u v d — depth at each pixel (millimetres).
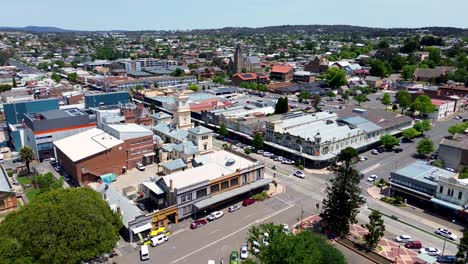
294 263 63375
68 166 126000
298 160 135500
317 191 114812
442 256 80188
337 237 89750
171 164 120750
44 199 79250
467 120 199000
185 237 90188
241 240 88750
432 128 187375
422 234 90938
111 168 126375
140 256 82500
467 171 112938
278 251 65938
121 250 84938
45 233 67500
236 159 118312
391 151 151875
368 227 82812
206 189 100812
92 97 183500
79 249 69812
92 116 153625
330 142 136875
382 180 117625
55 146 134125
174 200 96000
